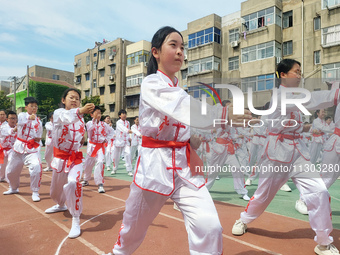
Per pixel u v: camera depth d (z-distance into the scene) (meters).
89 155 5.97
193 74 21.83
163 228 3.42
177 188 1.77
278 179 2.74
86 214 4.09
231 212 4.16
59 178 3.81
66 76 40.34
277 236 3.15
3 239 3.15
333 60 16.38
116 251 2.01
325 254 2.56
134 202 1.80
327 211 2.53
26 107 5.29
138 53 28.25
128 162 8.38
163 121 1.76
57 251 2.83
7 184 6.58
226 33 21.12
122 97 29.86
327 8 16.45
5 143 6.69
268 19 18.64
